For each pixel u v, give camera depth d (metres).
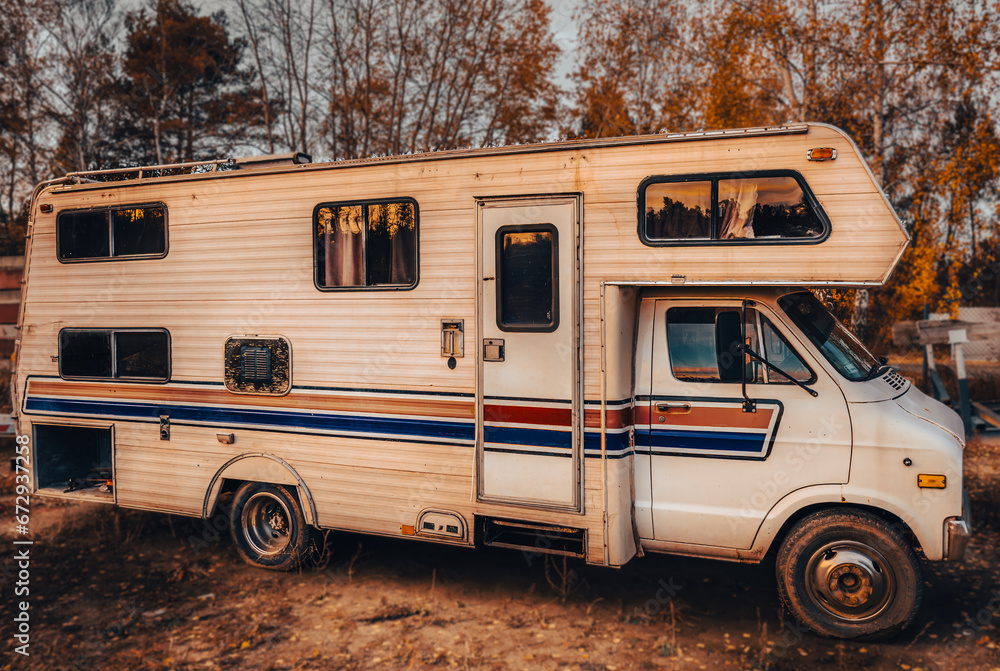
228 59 17.17
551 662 3.67
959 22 11.20
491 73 13.91
